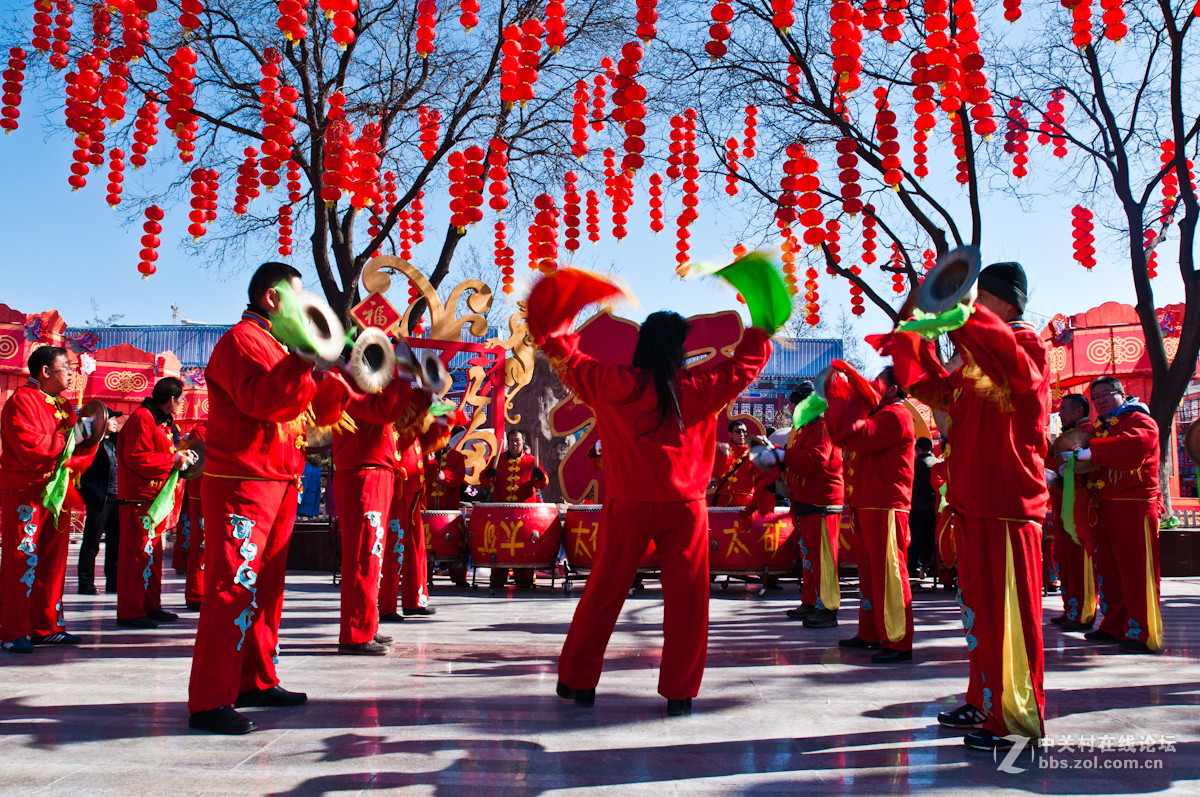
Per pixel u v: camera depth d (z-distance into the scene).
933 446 8.27
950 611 6.53
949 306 2.61
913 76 5.79
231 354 2.98
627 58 5.98
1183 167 9.05
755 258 3.13
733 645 4.81
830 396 4.49
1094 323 15.93
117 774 2.44
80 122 6.64
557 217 7.94
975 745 2.74
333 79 10.08
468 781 2.40
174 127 6.46
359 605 4.39
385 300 8.20
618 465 3.21
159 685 3.60
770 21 9.12
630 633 5.19
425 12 6.15
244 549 3.00
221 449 3.03
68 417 4.69
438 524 7.80
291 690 3.55
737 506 7.76
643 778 2.45
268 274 3.19
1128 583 4.84
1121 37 5.02
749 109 8.12
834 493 5.62
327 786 2.35
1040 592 2.84
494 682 3.72
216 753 2.64
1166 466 10.08
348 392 3.51
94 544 7.19
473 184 7.31
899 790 2.37
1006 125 9.11
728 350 9.39
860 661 4.31
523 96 5.97
